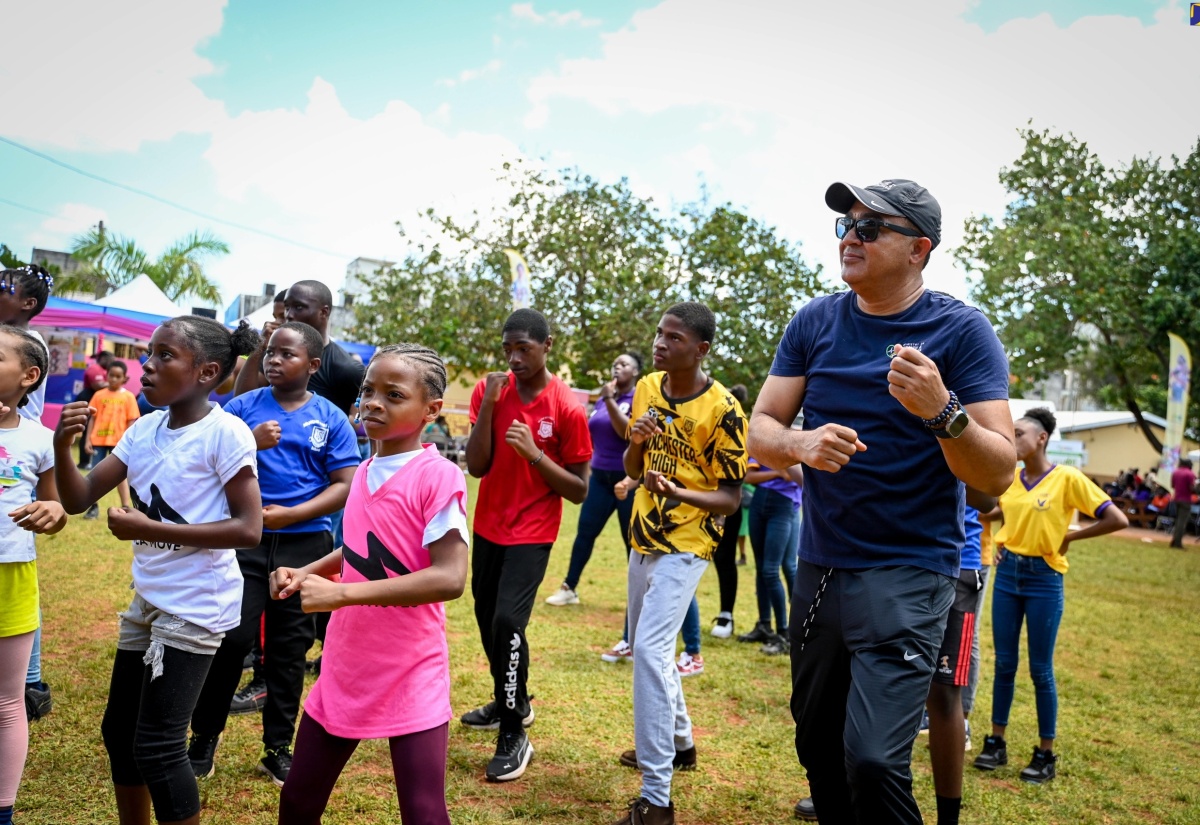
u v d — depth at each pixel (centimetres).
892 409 248
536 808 344
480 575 422
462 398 2478
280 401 388
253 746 390
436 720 237
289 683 360
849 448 225
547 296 1800
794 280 1694
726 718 486
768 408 279
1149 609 991
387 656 234
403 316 1839
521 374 414
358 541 244
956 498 250
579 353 1794
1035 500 450
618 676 542
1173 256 2020
